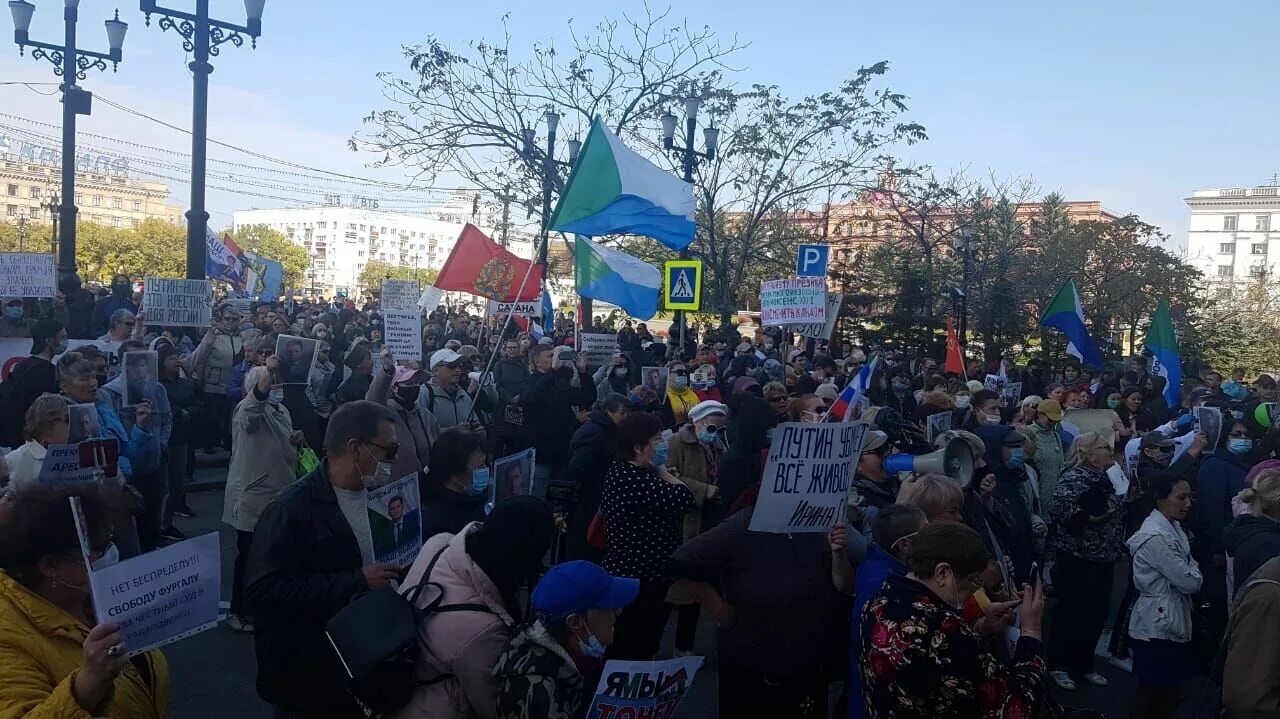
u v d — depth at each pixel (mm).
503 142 26469
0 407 7270
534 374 9672
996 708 3043
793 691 4098
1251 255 92438
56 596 2578
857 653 3805
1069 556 6637
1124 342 46875
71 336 14359
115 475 4727
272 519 3354
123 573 2520
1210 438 7867
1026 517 6543
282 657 3330
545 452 9422
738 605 4141
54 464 4598
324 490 3461
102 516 2689
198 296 12461
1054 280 35438
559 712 2725
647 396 8492
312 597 3240
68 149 17750
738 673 4172
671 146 17422
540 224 27250
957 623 3082
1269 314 45500
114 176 133125
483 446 4344
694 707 5852
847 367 15641
